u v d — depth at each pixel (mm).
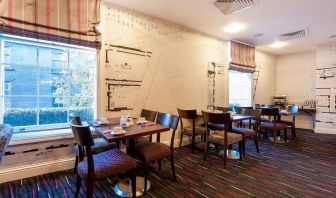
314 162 3086
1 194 2012
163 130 2094
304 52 6020
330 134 5219
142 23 3312
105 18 2906
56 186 2186
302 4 2961
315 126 5586
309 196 2078
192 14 3350
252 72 5527
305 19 3535
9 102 2512
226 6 3057
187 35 3982
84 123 2561
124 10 3102
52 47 2723
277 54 6496
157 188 2197
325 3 2928
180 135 3787
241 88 5559
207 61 4379
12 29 2203
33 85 2676
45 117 2785
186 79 3996
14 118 2553
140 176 2438
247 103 5719
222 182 2367
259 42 5074
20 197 1966
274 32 4250
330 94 5305
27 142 2334
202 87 4297
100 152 2184
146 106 3398
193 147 3484
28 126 2549
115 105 3029
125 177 2391
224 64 4750
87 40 2693
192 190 2166
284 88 6434
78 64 2971
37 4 2354
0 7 2139
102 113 2889
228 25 3842
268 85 6293
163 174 2557
